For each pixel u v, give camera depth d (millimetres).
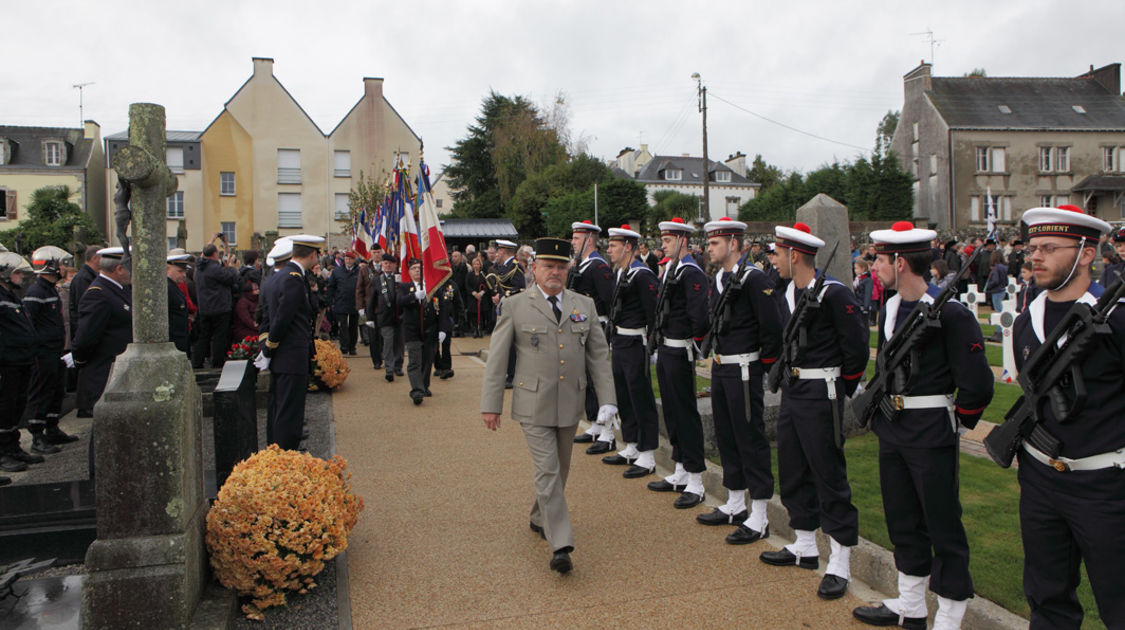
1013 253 17922
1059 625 2865
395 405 9117
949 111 39375
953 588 3369
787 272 4438
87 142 43594
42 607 3877
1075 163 38844
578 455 7000
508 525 5070
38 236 35250
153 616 3324
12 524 4457
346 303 13992
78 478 6395
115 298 5945
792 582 4184
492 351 4719
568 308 4707
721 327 4875
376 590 4094
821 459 4047
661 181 62000
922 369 3422
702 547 4699
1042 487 2840
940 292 3379
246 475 3980
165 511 3383
